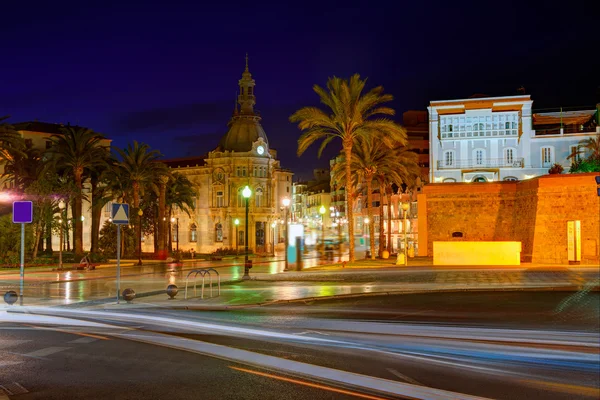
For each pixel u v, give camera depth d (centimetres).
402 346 1258
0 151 5681
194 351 1186
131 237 6266
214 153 9150
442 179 7650
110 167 5697
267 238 9175
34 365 1065
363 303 2097
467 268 3534
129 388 907
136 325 1545
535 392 902
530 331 1476
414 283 2778
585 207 4019
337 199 13588
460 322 1628
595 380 980
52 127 8356
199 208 9331
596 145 6575
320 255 6581
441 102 7750
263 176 9162
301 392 884
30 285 2894
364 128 4016
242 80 9288
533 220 4259
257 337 1358
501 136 7562
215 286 2734
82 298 2222
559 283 2681
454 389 910
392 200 9862
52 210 4678
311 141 4078
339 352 1185
